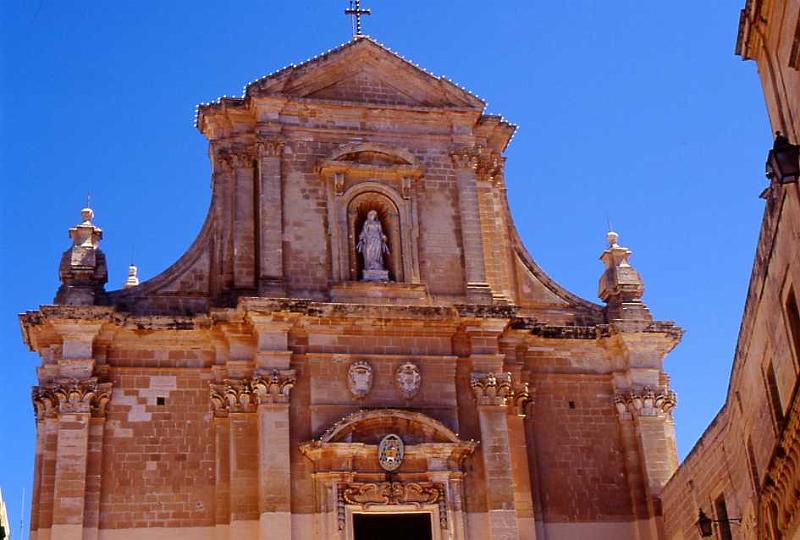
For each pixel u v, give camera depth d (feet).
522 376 128.36
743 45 75.97
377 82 136.87
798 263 68.08
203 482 116.47
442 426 119.55
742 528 96.12
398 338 124.36
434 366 124.06
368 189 131.23
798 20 62.08
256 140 129.70
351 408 119.75
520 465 123.34
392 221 131.13
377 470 116.98
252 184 129.59
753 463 90.84
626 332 130.82
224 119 132.05
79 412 114.11
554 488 125.08
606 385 131.13
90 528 111.34
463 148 135.33
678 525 116.47
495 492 119.24
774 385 82.33
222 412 118.73
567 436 127.75
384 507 115.75
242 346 120.67
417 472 117.91
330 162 129.29
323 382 120.16
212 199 130.21
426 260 130.11
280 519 112.68
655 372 130.21
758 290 80.38
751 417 89.51
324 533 113.60
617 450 128.16
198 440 118.11
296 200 128.67
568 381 130.31
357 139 132.98
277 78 131.95
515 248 137.39
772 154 57.62
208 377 120.88
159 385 119.24
